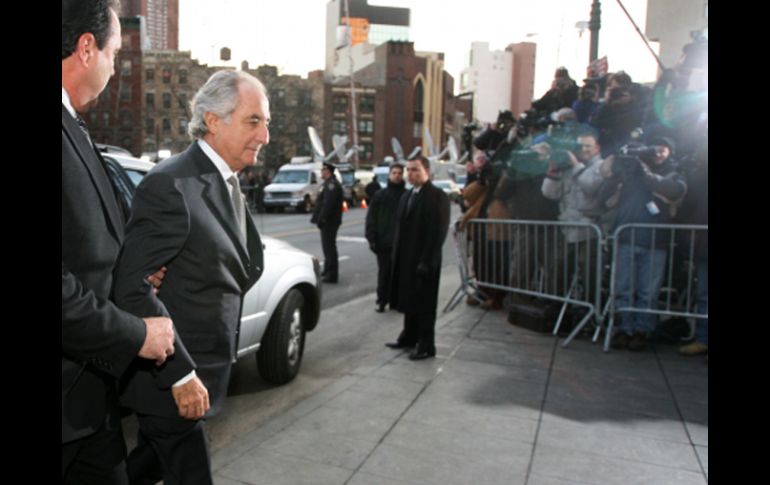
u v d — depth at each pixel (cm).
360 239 1508
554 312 566
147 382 184
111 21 155
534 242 587
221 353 199
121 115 4506
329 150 7725
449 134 9931
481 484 280
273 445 320
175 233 180
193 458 196
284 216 2380
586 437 333
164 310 175
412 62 8362
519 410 372
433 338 490
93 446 174
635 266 513
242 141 202
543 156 610
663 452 315
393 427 345
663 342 541
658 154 508
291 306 439
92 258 149
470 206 712
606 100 628
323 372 470
